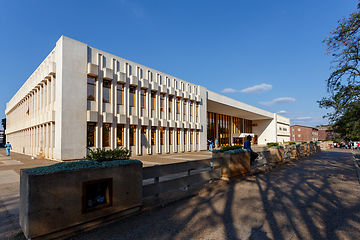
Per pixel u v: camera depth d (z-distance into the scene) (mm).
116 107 17078
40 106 18328
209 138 40094
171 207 4758
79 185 3357
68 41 14438
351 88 9602
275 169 10609
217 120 43156
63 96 13930
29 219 2818
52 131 15328
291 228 3705
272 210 4605
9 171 9898
